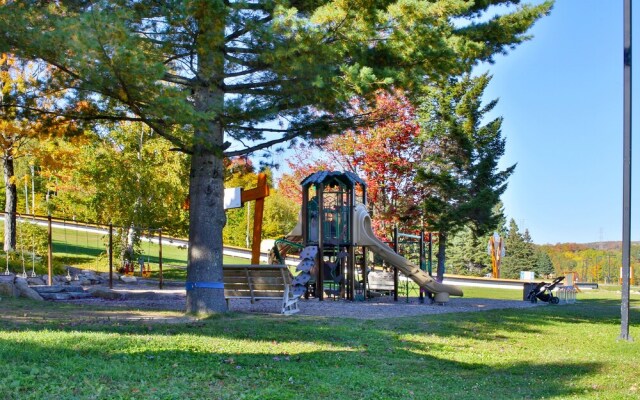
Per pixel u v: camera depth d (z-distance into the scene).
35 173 33.19
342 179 19.83
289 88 11.73
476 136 27.33
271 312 13.92
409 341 10.95
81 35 9.52
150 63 10.30
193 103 12.11
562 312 18.16
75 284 21.58
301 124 13.47
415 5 11.17
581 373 9.38
